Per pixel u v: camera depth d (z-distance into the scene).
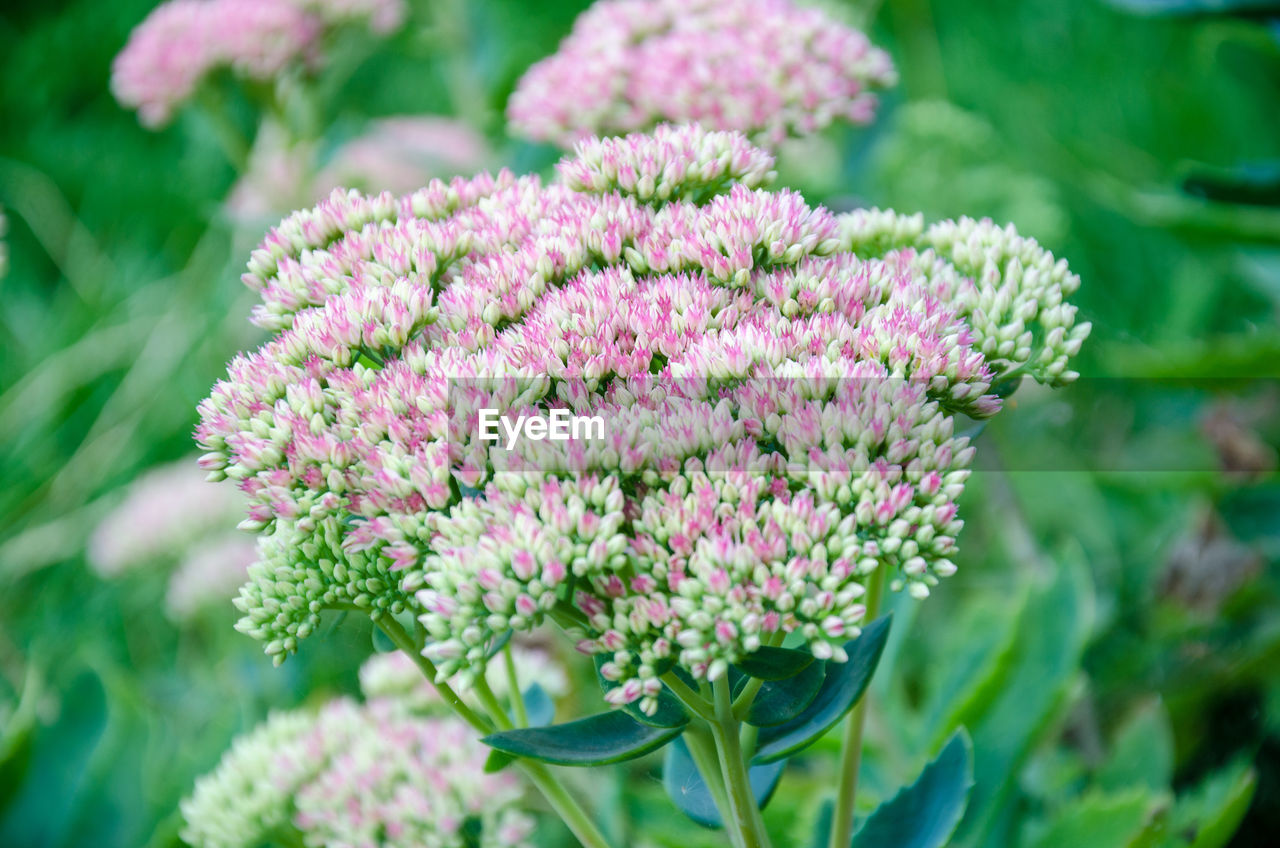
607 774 0.52
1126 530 0.71
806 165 0.74
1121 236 0.95
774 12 0.54
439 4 0.87
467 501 0.38
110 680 0.60
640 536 0.38
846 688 0.40
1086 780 0.56
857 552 0.37
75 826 0.56
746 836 0.39
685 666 0.37
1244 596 0.61
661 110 0.53
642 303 0.40
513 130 0.56
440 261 0.42
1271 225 0.60
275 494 0.39
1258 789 0.57
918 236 0.45
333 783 0.47
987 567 0.72
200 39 0.72
